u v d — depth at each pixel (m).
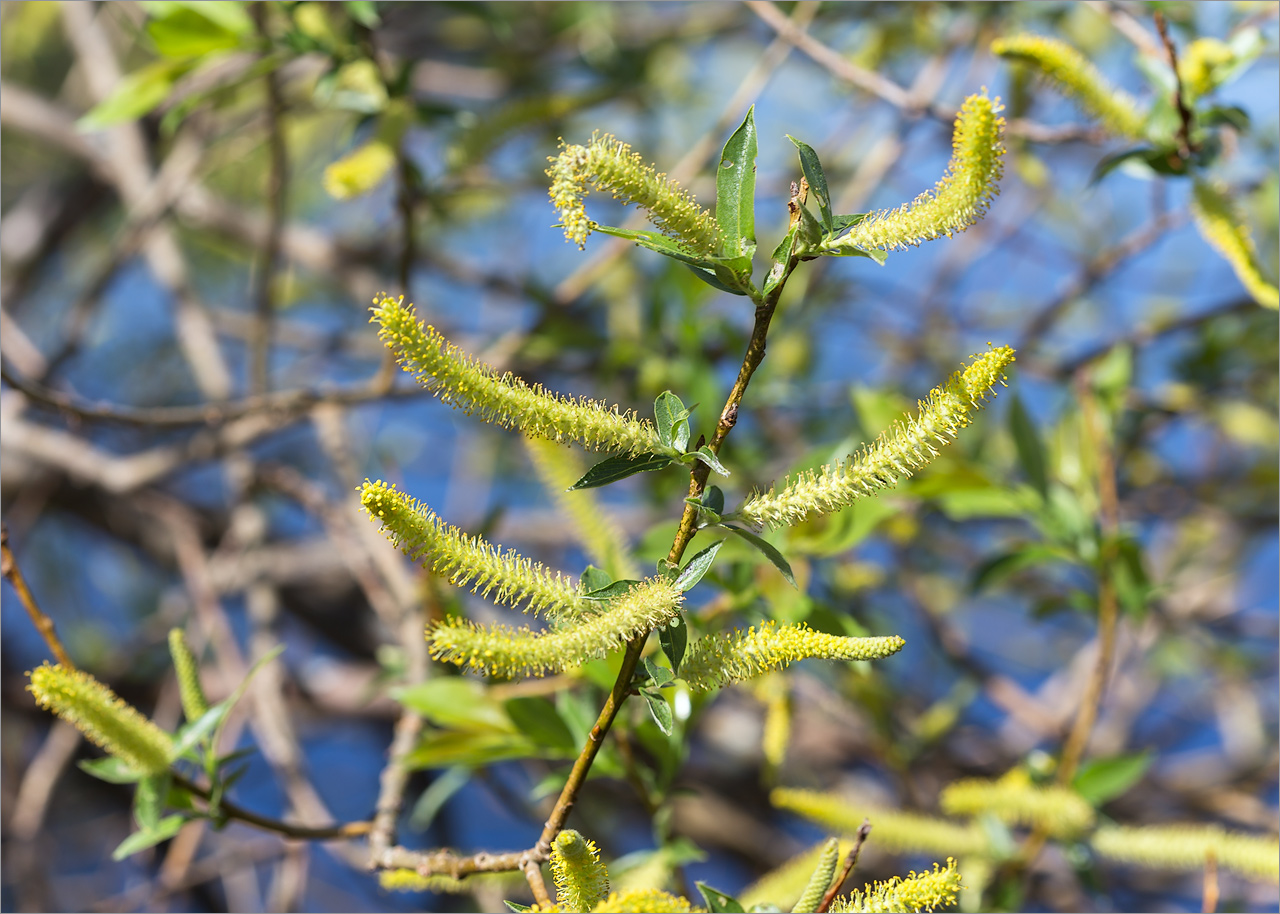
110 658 1.42
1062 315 1.25
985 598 1.45
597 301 1.23
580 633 0.54
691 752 1.45
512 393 0.54
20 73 1.70
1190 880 1.28
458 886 0.66
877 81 0.88
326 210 1.70
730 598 0.68
